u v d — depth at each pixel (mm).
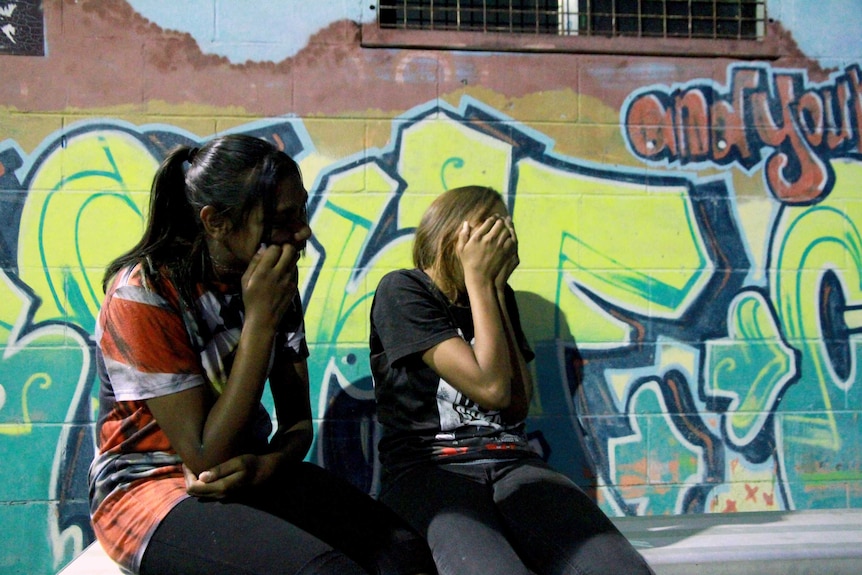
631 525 2828
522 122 3168
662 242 3232
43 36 2971
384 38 3098
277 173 1942
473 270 2330
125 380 1831
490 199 2535
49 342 2990
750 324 3266
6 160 2963
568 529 2107
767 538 2639
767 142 3266
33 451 2984
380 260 3119
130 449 1917
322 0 3080
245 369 1848
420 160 3129
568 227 3195
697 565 2473
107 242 3016
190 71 3029
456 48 3133
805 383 3285
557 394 3197
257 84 3059
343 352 3113
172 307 1914
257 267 1888
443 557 2020
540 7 3295
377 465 3125
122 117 3008
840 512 3021
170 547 1770
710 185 3248
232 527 1759
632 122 3213
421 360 2367
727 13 3334
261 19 3057
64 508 2994
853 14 3301
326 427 3107
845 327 3299
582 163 3195
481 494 2215
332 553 1725
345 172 3104
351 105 3100
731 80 3248
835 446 3293
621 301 3219
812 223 3283
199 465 1812
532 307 3188
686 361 3242
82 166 2998
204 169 1935
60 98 2982
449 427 2359
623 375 3221
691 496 3242
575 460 3203
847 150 3295
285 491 1963
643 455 3227
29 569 2979
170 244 2018
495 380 2203
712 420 3250
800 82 3275
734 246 3258
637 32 3287
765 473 3268
